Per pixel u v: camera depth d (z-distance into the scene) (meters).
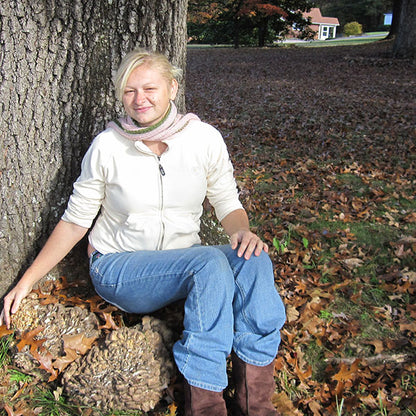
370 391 2.20
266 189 4.66
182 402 2.06
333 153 5.84
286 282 2.99
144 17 2.38
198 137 2.18
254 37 28.94
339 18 56.34
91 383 1.95
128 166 2.11
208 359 1.86
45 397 2.07
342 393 2.15
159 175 2.12
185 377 1.86
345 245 3.50
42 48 2.25
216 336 1.87
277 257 3.32
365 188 4.64
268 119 7.96
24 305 2.23
